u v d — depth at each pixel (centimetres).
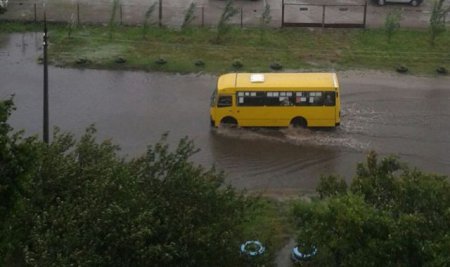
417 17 5369
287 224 2769
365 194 2070
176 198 2023
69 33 4925
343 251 1906
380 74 4428
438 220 1848
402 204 1962
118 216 1817
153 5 5053
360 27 5091
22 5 5441
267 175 3262
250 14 5356
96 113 3878
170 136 3612
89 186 1981
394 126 3753
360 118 3834
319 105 3641
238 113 3659
